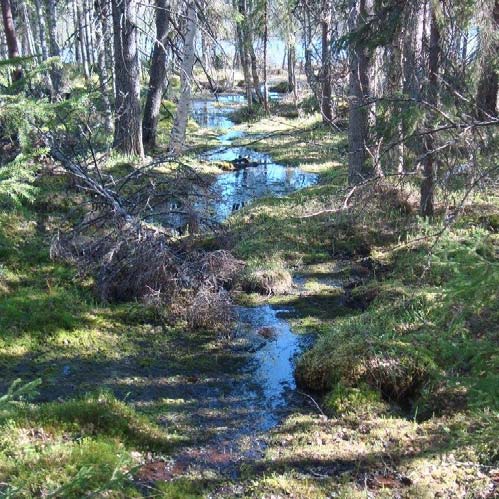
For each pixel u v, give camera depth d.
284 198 14.14
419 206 11.98
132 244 9.06
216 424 6.29
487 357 5.00
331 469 5.42
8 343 7.50
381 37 9.95
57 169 11.48
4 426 5.43
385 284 9.34
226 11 18.72
